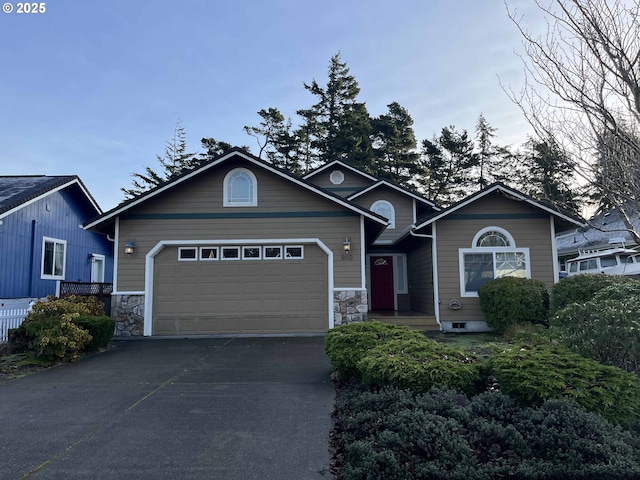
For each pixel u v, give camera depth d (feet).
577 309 16.89
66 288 40.73
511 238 39.11
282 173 36.94
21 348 27.35
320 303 36.94
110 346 31.71
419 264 45.85
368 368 16.31
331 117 106.52
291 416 15.88
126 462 12.06
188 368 24.12
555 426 11.62
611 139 16.66
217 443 13.37
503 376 14.15
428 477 10.27
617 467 9.95
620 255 59.26
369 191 54.44
